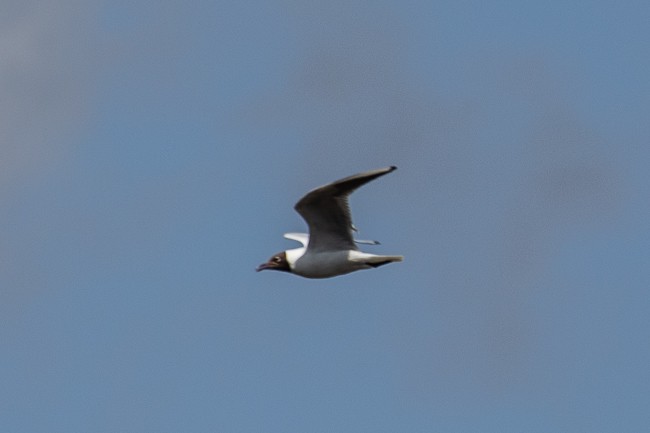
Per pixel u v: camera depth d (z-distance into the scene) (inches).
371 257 1195.9
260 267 1221.7
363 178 1161.4
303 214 1188.5
